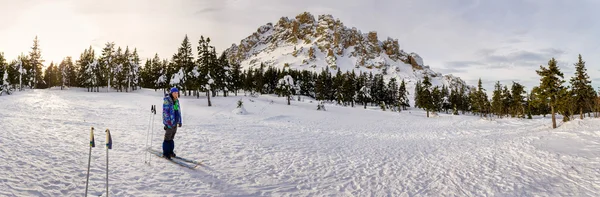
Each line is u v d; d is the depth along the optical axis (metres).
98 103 33.66
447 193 6.70
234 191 5.90
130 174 6.26
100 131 12.34
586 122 20.53
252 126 20.72
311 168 8.53
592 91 44.16
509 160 10.66
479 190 6.97
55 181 5.36
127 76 78.25
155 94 66.19
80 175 5.86
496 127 29.56
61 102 31.52
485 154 12.09
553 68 25.64
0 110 18.05
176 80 60.72
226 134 14.84
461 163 10.23
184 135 13.25
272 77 108.75
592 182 7.56
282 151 11.00
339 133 20.47
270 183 6.71
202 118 24.61
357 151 12.42
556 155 10.98
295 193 6.16
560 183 7.58
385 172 8.59
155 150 8.94
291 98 78.81
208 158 8.70
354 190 6.66
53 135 10.09
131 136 11.62
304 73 117.44
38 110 20.83
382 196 6.33
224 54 65.62
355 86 97.62
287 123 26.20
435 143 16.52
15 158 6.43
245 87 103.94
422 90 61.34
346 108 63.34
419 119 44.12
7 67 74.69
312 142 14.41
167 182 6.00
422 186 7.22
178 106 8.20
